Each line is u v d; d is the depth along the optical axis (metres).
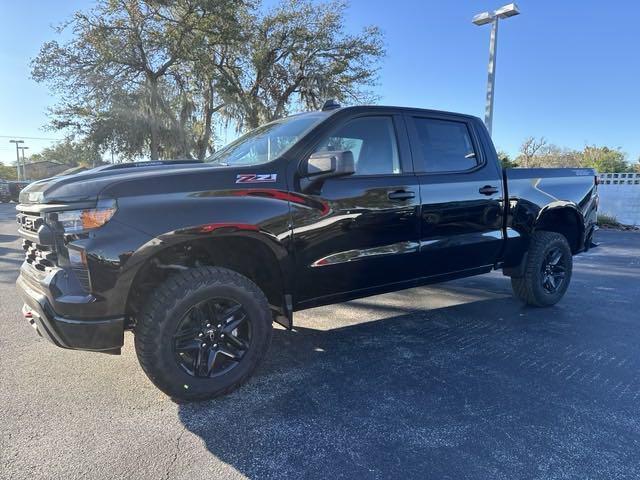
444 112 4.08
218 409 2.83
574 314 4.84
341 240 3.31
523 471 2.23
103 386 3.13
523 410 2.82
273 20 24.19
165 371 2.71
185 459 2.33
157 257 2.84
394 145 3.68
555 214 4.91
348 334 4.21
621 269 7.39
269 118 24.84
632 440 2.50
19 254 8.58
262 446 2.45
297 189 3.10
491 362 3.55
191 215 2.69
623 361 3.57
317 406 2.87
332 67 24.69
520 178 4.51
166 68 22.05
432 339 4.07
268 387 3.12
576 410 2.82
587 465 2.28
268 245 2.99
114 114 22.06
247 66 24.78
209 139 25.56
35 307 2.69
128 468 2.25
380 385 3.15
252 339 3.02
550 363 3.54
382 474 2.21
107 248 2.50
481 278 6.67
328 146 3.31
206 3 20.94
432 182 3.80
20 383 3.18
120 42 20.88
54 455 2.36
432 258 3.87
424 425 2.64
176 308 2.70
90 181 2.60
